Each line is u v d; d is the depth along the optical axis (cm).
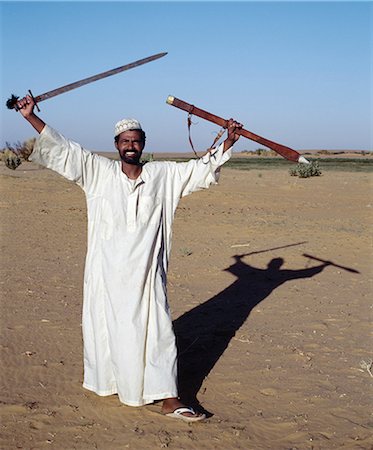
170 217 484
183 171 483
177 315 727
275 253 1119
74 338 632
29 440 419
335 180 3050
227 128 471
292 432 433
